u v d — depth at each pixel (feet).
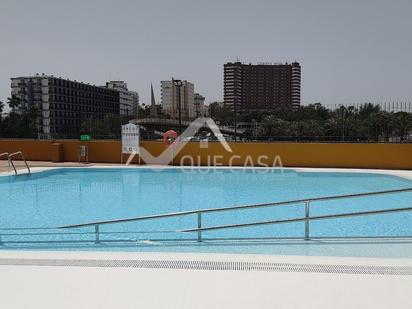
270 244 18.03
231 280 11.55
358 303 9.98
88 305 10.03
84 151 54.60
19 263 13.08
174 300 10.26
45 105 316.60
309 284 11.21
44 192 37.01
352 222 24.18
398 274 11.95
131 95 407.64
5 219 26.81
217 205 31.65
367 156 50.01
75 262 13.17
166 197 34.88
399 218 25.14
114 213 28.71
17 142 58.85
